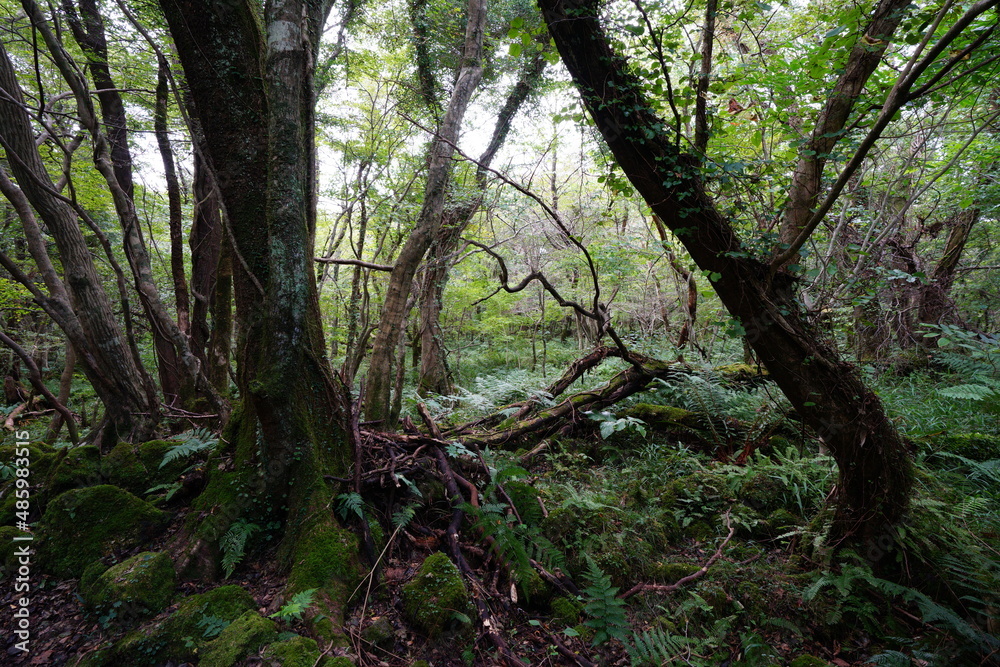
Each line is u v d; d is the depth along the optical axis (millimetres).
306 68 3086
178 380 5363
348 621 2467
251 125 3207
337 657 2129
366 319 5996
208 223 5793
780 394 4699
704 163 3109
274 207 2963
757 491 4012
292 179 2973
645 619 2883
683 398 5293
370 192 7438
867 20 3129
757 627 2922
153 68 5328
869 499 3150
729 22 5137
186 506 3219
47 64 5711
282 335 2979
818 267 3758
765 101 4047
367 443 3566
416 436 3832
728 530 3727
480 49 5434
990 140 5234
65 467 3307
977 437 4305
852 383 3115
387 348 4586
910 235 5988
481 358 11203
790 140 3857
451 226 6301
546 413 5000
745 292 3129
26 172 3309
